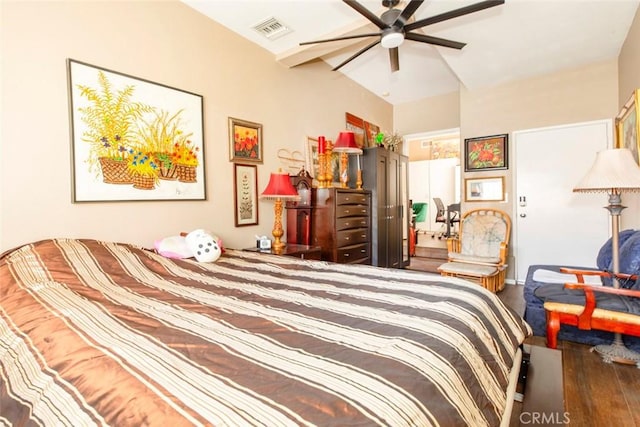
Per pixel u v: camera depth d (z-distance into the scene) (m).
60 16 1.97
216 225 2.85
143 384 0.69
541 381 1.28
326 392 0.66
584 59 3.62
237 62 3.06
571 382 1.84
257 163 3.25
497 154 4.35
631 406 1.61
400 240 4.91
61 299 1.30
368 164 4.31
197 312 1.18
